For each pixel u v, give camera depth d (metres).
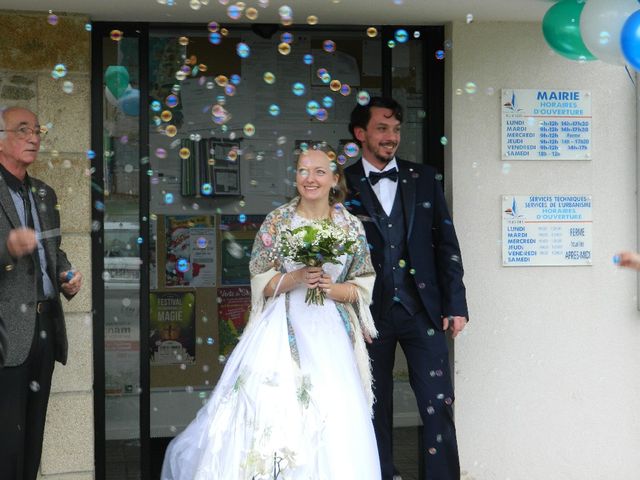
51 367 4.10
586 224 5.00
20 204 3.96
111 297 4.87
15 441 3.92
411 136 5.08
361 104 4.52
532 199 4.95
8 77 4.54
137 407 4.90
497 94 4.91
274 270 4.10
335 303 4.09
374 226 4.54
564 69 4.95
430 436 4.52
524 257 4.95
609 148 5.01
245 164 5.61
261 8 4.63
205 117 5.55
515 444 4.98
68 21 4.60
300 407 3.77
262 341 3.93
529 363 4.98
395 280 4.52
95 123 4.78
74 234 4.62
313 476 3.71
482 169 4.91
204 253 5.70
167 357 5.71
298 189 4.09
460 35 4.88
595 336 5.02
